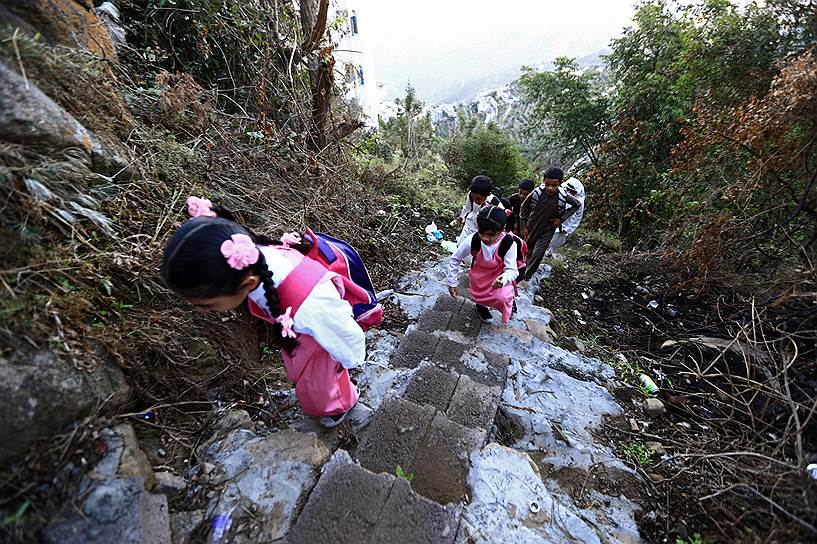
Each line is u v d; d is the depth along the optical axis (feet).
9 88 5.25
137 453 4.88
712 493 6.43
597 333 12.20
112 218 6.38
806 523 5.13
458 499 5.46
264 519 4.91
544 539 5.08
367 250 13.21
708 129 15.38
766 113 12.70
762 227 13.67
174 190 8.04
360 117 21.76
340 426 6.47
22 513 3.86
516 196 15.60
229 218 4.97
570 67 39.22
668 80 28.55
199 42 13.19
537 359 9.69
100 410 4.79
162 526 4.49
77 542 4.00
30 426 4.10
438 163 36.01
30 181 5.13
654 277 15.56
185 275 4.01
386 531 4.81
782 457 6.97
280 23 16.20
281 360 7.79
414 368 8.55
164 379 5.77
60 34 7.22
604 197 33.35
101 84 7.68
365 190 17.01
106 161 6.77
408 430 6.21
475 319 10.82
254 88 14.66
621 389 9.14
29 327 4.42
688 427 8.17
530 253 14.43
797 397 8.48
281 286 4.99
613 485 6.52
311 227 11.25
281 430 6.28
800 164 12.34
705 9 27.09
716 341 11.09
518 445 7.07
